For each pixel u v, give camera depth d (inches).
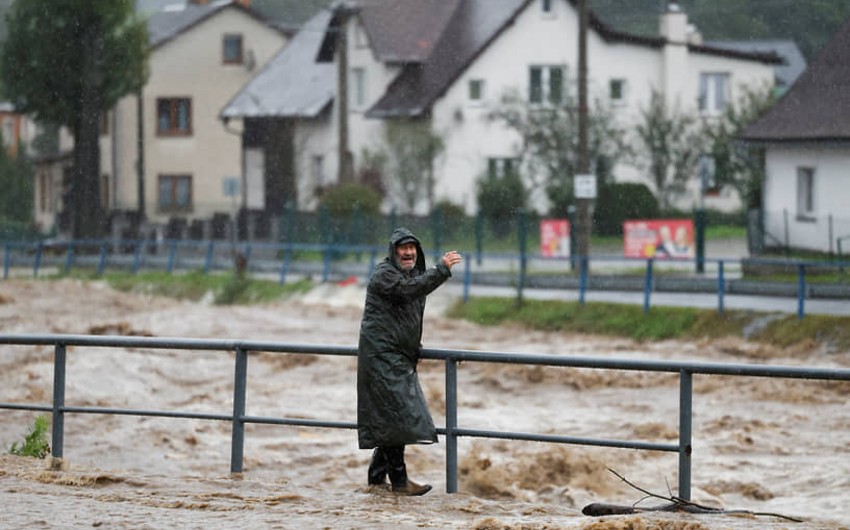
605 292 3991.1
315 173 6953.7
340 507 1135.6
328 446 2050.9
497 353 1124.5
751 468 1905.8
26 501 1143.0
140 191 7352.4
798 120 4298.7
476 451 1913.1
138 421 2219.5
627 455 1989.4
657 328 3432.6
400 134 6210.6
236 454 1256.8
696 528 1021.2
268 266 5196.9
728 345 3201.3
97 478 1258.6
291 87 7130.9
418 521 1061.8
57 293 4650.6
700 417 2369.6
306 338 3533.5
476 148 6161.4
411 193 6127.0
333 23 6717.5
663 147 5885.8
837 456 1984.5
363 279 4640.8
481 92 6190.9
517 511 1157.7
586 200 4244.6
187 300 4842.5
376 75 6515.8
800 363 2989.7
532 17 6161.4
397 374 1137.4
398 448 1203.9
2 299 4298.7
